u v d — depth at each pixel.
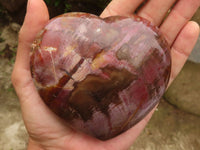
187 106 0.40
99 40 0.17
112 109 0.17
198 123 0.40
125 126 0.18
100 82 0.17
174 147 0.38
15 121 0.36
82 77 0.17
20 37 0.20
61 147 0.21
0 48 0.40
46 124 0.21
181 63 0.24
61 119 0.19
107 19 0.18
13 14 0.40
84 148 0.21
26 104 0.21
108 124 0.18
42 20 0.19
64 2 0.34
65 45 0.17
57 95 0.17
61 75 0.17
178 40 0.23
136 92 0.17
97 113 0.17
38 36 0.18
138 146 0.37
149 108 0.18
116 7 0.24
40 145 0.22
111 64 0.17
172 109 0.41
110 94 0.17
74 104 0.17
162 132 0.39
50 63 0.17
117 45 0.17
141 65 0.17
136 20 0.18
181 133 0.39
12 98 0.37
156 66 0.18
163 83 0.18
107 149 0.21
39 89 0.18
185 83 0.39
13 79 0.21
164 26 0.23
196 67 0.37
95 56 0.17
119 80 0.17
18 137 0.35
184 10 0.22
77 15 0.18
